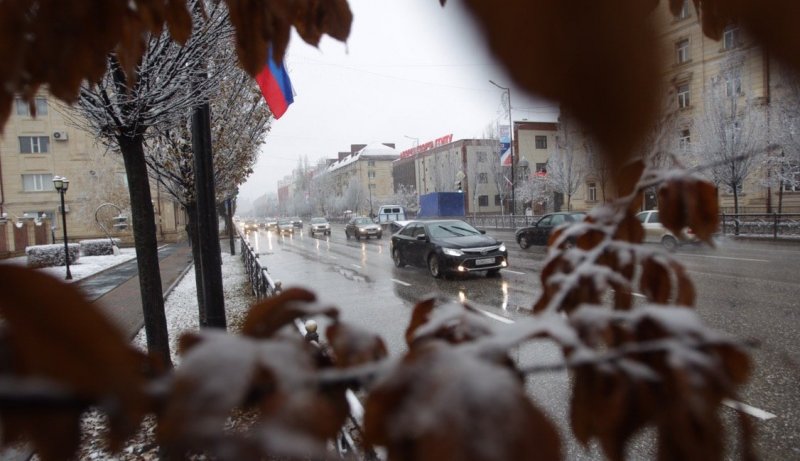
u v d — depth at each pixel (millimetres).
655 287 914
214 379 378
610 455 542
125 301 10594
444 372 409
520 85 1107
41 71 797
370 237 28766
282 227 43719
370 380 444
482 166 50188
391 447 420
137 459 2986
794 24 1015
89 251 25672
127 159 4504
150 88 3949
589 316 604
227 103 7562
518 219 32531
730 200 22969
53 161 35344
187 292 11445
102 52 832
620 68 1079
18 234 25812
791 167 18141
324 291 10773
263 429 362
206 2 3846
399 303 9039
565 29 1040
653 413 510
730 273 9828
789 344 5152
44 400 365
